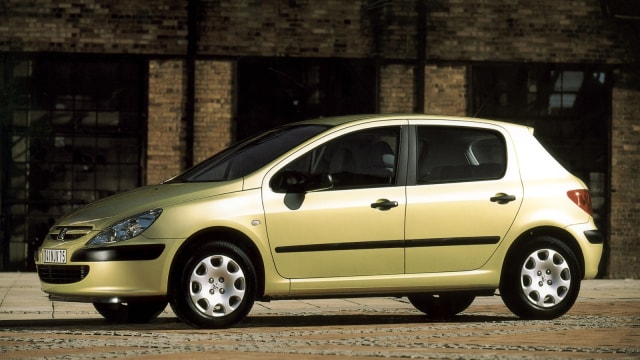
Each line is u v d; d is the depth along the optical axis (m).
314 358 10.80
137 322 15.24
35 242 25.41
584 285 23.62
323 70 25.81
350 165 14.12
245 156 14.41
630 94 26.53
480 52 26.14
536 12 26.27
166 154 25.52
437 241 14.28
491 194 14.61
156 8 25.47
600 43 26.44
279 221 13.68
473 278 14.47
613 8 26.31
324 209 13.85
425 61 25.95
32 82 25.39
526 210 14.77
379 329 13.67
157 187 14.15
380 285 14.06
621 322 14.66
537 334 13.15
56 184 25.44
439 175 14.48
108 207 13.73
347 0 25.81
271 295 13.71
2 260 25.33
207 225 13.43
